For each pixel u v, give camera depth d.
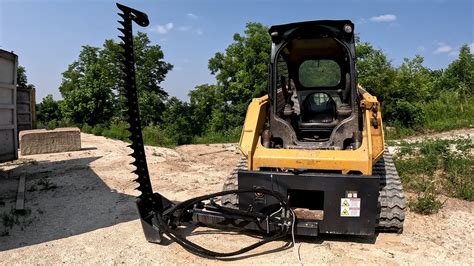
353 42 4.80
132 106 4.70
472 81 28.80
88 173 8.56
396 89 19.16
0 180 8.06
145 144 16.45
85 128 23.25
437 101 22.23
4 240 4.85
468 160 8.38
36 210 6.01
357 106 4.88
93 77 30.48
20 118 12.34
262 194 4.59
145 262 4.20
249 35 27.22
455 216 5.52
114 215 5.71
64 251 4.49
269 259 4.22
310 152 4.65
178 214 4.92
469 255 4.30
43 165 9.59
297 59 5.52
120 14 4.51
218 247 4.57
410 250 4.41
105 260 4.25
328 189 4.37
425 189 6.61
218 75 27.84
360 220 4.31
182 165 9.81
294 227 4.36
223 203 5.25
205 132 26.50
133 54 4.66
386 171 5.41
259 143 4.95
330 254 4.32
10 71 8.12
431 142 10.88
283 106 5.48
